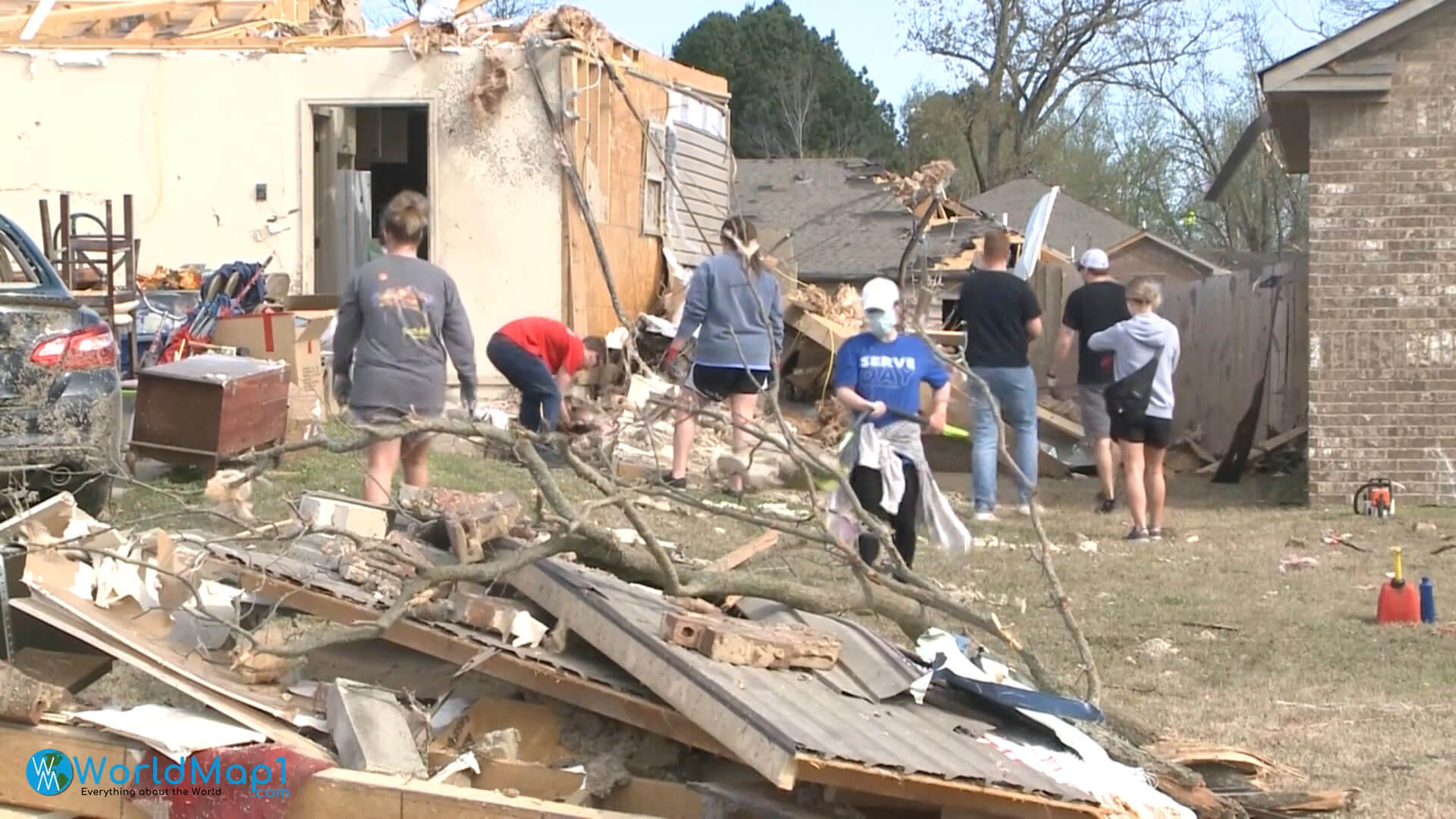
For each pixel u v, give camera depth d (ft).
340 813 14.75
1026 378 39.09
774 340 38.11
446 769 15.51
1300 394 55.36
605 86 53.11
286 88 52.01
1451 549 37.81
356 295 26.20
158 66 52.29
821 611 19.15
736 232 37.55
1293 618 28.81
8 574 17.21
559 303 51.26
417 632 16.97
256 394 34.37
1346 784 18.76
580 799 15.31
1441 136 46.47
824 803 15.62
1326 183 47.19
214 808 14.88
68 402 25.91
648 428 31.30
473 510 19.17
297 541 19.79
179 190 52.49
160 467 34.91
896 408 25.94
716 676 15.53
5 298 25.38
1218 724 21.45
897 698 16.97
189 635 17.81
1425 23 46.09
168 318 43.42
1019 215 148.87
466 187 51.39
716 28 205.46
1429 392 46.91
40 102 52.37
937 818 15.58
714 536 33.45
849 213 109.70
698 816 15.42
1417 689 23.66
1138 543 37.93
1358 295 47.11
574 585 17.07
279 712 16.21
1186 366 59.57
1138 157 184.03
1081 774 15.84
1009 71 157.89
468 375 27.25
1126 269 136.56
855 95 207.62
